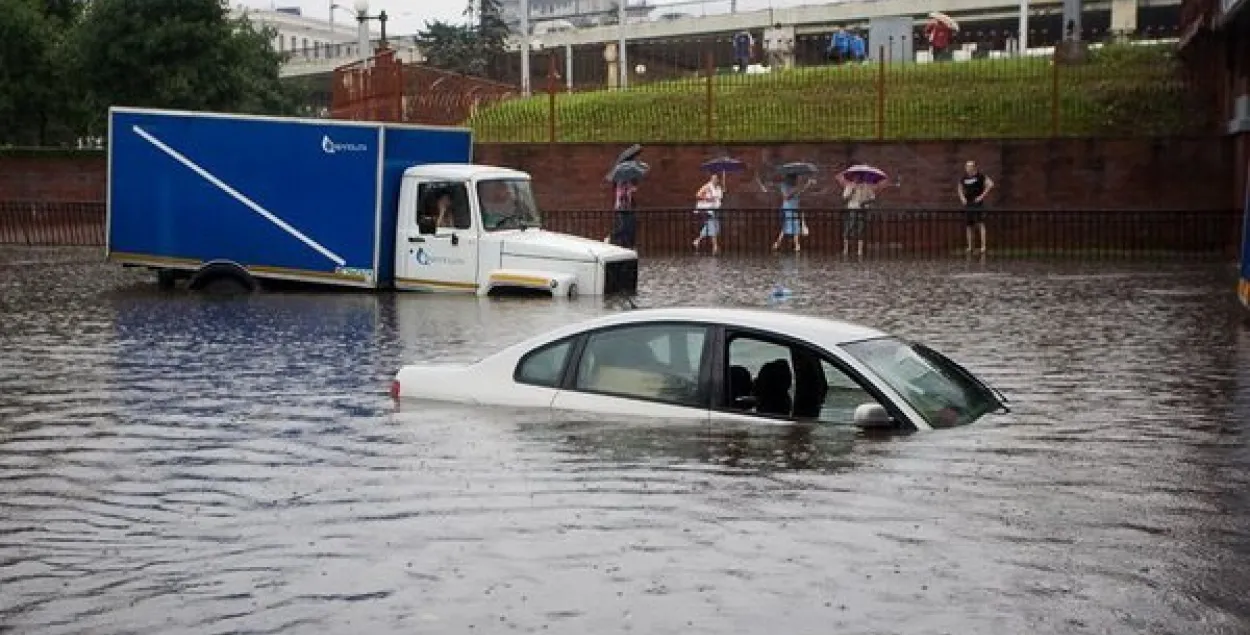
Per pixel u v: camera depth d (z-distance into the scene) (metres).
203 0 43.78
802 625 5.25
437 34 74.75
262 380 12.21
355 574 6.03
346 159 21.70
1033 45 72.88
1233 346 13.91
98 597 5.82
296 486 7.79
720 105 35.38
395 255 21.91
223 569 6.18
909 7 69.00
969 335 14.95
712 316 9.22
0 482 8.12
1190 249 28.91
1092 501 7.13
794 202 31.14
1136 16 61.97
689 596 5.61
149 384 12.02
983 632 5.17
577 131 35.25
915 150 30.95
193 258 22.39
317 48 95.50
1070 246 29.62
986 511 6.90
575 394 9.45
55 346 14.84
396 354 14.08
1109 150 29.88
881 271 24.53
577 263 20.56
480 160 33.97
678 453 8.15
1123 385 11.34
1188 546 6.32
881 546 6.30
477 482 7.66
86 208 35.41
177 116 22.28
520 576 5.93
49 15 48.09
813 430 8.65
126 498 7.65
